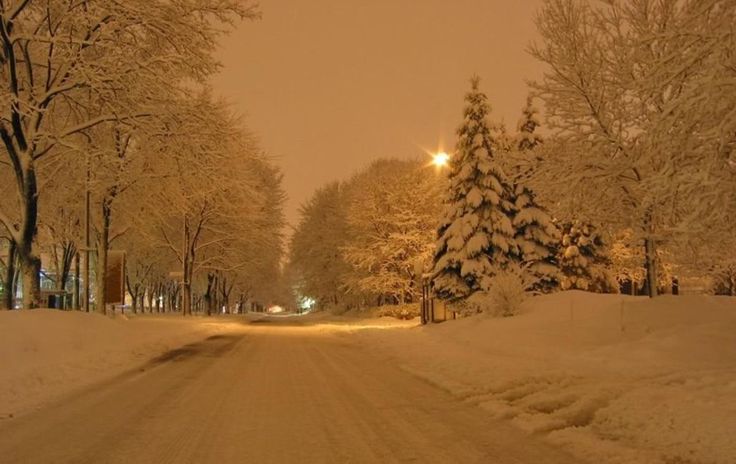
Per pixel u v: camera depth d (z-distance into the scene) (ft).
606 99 71.31
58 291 81.92
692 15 36.01
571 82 72.43
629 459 24.39
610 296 76.02
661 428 27.84
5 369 45.16
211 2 72.59
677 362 45.62
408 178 163.53
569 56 72.38
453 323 88.17
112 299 103.30
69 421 31.99
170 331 98.68
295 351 73.20
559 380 42.63
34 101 69.56
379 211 161.89
